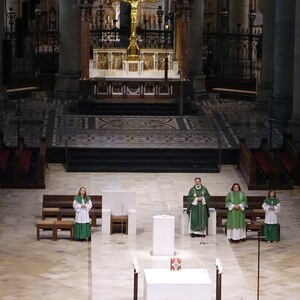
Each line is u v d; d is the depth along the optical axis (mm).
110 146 46094
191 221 36219
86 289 31172
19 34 39375
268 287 31562
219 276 28672
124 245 34906
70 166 45219
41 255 34344
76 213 35844
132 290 30656
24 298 30328
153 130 49750
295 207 40562
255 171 42750
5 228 37219
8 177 43125
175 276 28312
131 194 36375
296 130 47219
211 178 44438
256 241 36250
